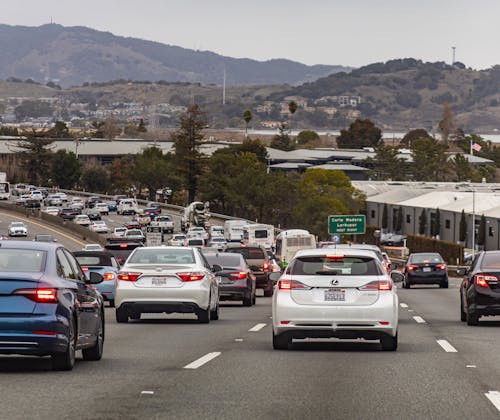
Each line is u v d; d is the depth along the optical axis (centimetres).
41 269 2552
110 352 3180
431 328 4400
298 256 3284
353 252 3262
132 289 4450
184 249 4653
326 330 3189
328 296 3192
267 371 2667
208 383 2408
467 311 4525
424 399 2177
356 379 2512
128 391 2255
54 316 2486
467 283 4591
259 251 7812
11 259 2573
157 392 2244
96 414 1931
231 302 6838
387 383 2438
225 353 3155
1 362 2802
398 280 3931
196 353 3155
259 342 3578
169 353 3152
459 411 2022
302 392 2267
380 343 3556
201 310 4469
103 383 2386
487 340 3738
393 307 3195
